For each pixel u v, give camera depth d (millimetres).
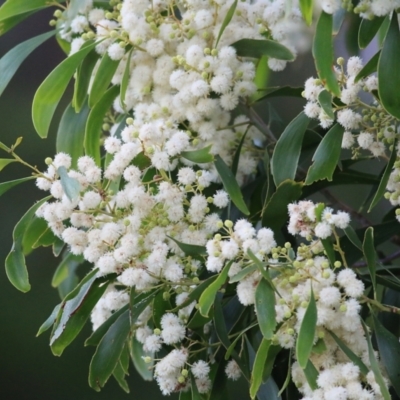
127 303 836
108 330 832
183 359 814
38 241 872
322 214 792
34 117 858
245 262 800
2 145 817
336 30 877
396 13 804
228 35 864
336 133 829
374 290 805
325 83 798
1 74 881
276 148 846
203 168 874
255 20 871
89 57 864
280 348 806
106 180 845
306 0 794
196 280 824
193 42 855
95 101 870
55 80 848
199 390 834
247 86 856
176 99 848
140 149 827
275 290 782
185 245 819
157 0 863
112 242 809
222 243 794
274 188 874
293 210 800
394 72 798
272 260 806
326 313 781
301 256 804
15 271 837
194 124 865
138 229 817
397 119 804
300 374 808
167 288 831
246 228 790
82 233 816
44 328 833
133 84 868
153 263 806
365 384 798
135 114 863
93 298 833
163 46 856
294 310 792
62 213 810
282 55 860
